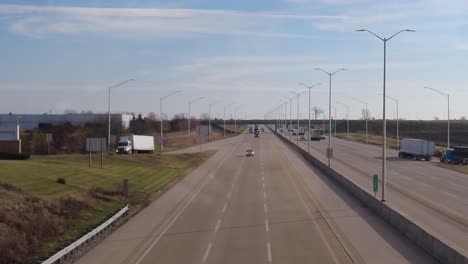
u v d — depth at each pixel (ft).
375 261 81.66
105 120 499.10
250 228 109.70
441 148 387.55
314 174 226.17
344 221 117.39
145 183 188.34
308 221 117.50
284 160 301.63
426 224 113.29
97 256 86.33
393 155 342.44
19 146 247.70
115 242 96.89
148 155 281.95
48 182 148.87
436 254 82.79
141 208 138.00
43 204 118.11
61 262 82.38
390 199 148.77
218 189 178.09
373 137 612.70
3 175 151.53
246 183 195.11
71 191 141.38
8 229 94.84
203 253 87.51
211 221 118.42
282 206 140.05
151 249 91.04
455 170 245.24
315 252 87.81
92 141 210.59
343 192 168.04
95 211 131.34
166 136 501.56
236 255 85.81
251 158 317.01
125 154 280.92
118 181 183.32
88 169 196.95
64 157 241.35
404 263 80.38
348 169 243.81
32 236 97.91
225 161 295.89
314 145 454.40
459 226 111.34
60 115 574.97
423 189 174.29
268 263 80.48
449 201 147.64
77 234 107.34
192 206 141.18
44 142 284.61
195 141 490.49
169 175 219.61
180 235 102.94
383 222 115.96
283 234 103.04
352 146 443.32
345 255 85.61
